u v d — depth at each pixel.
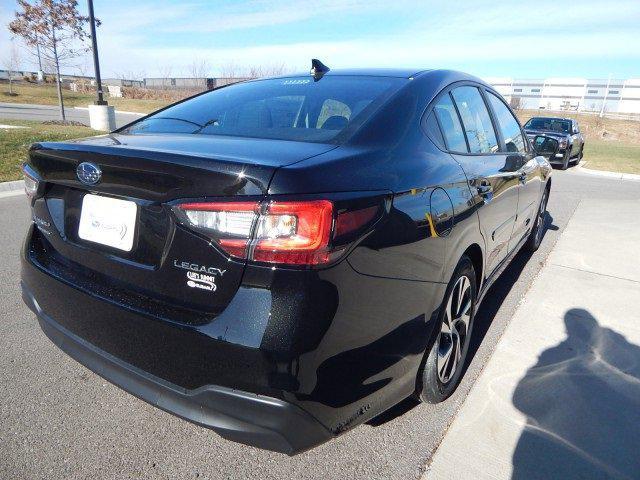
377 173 1.74
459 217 2.16
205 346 1.52
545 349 3.00
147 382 1.72
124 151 1.72
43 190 2.09
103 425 2.18
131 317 1.69
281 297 1.44
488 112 3.12
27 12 15.24
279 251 1.43
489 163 2.75
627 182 11.57
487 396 2.49
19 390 2.39
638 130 43.16
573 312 3.56
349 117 2.08
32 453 2.00
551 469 2.01
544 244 5.39
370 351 1.67
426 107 2.30
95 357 1.89
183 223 1.57
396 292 1.75
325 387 1.52
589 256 4.97
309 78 2.67
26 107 26.55
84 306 1.86
